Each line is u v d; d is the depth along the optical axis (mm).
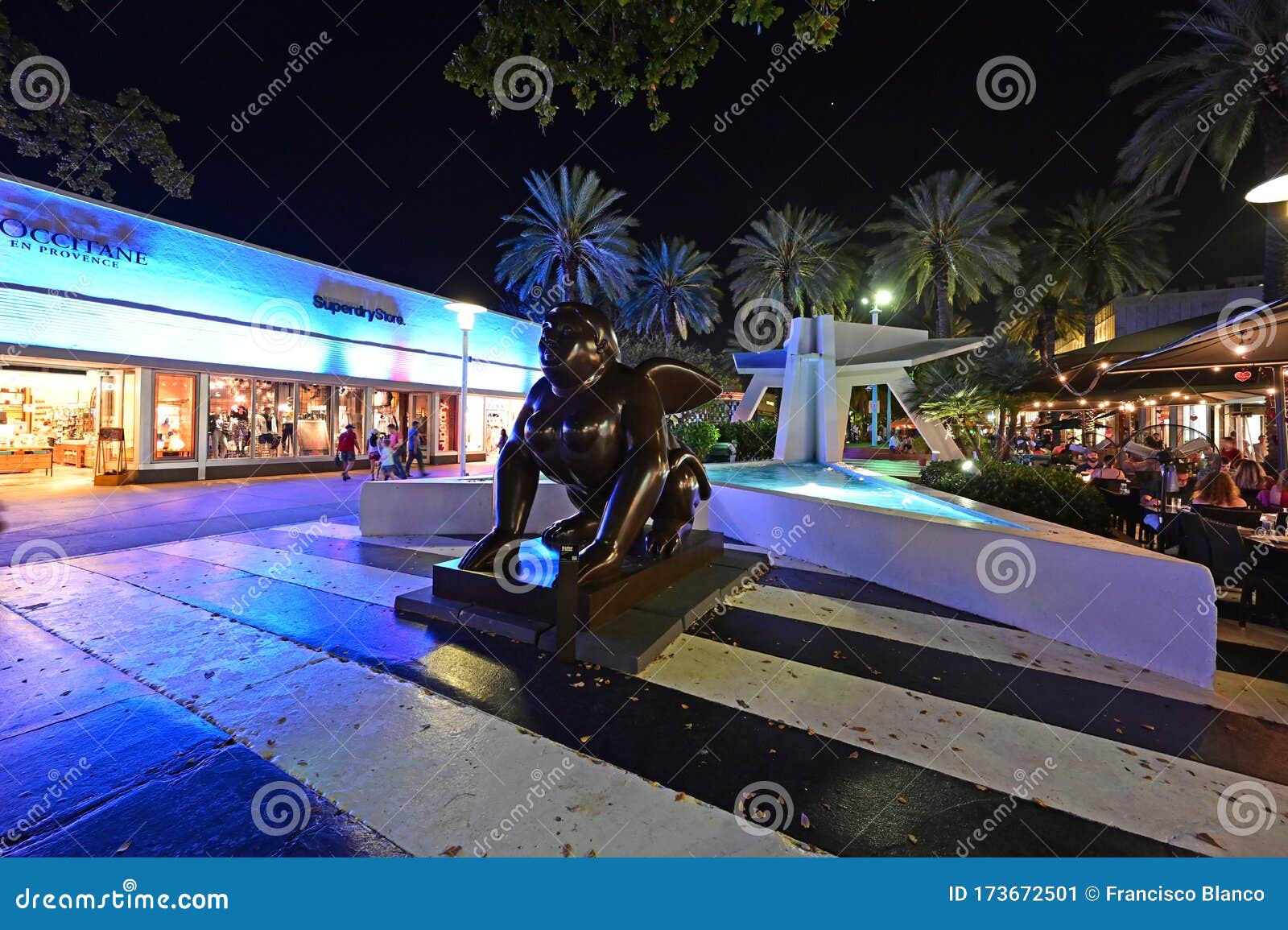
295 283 16719
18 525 8461
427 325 20984
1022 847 2230
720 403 23938
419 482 8133
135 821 2285
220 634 4219
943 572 5117
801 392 17562
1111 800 2510
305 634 4227
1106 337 28062
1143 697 3445
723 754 2789
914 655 4008
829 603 5125
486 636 4199
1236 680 3707
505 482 4891
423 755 2750
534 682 3518
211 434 15172
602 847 2186
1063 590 4293
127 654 3869
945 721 3133
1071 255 22328
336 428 18375
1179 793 2557
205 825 2271
